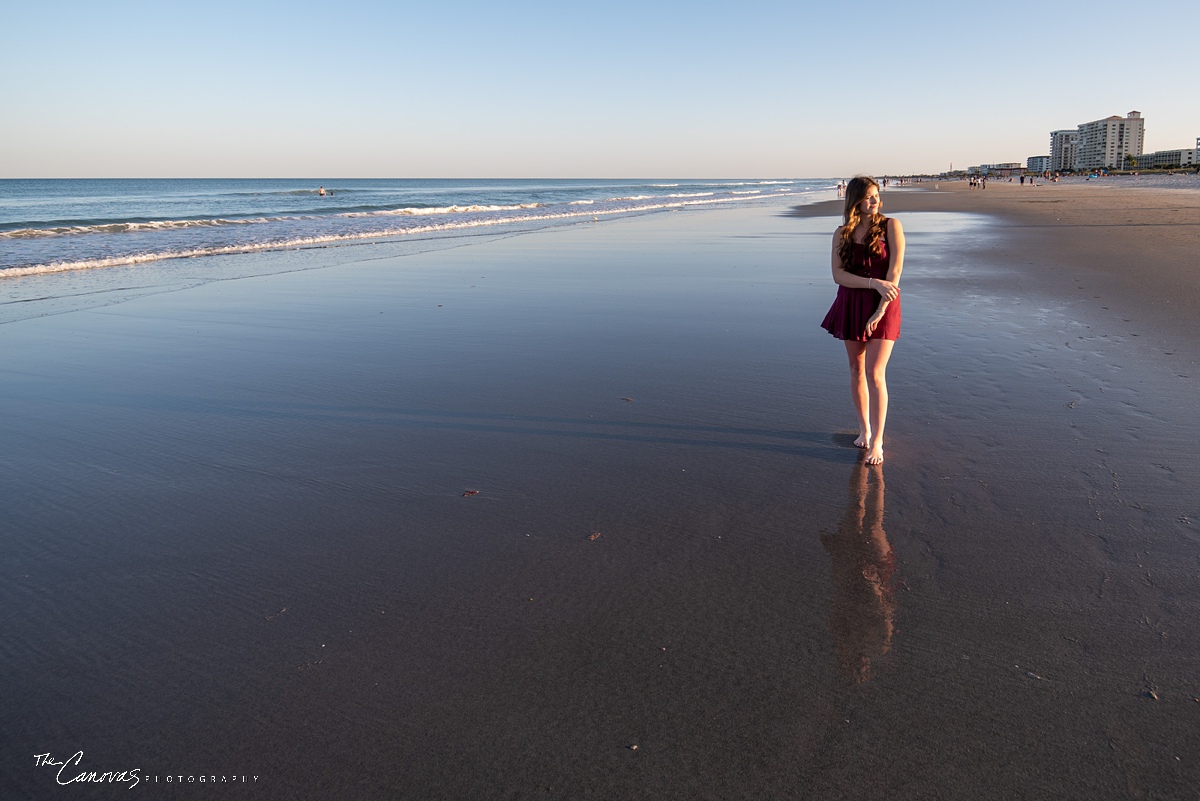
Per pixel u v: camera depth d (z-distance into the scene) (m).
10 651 2.37
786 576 2.73
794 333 6.87
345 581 2.75
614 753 1.91
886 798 1.75
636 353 6.20
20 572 2.84
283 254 14.34
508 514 3.28
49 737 2.00
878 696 2.09
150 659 2.32
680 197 62.22
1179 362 5.33
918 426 4.25
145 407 4.88
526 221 25.64
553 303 8.62
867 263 3.66
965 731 1.95
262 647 2.37
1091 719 1.98
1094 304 7.52
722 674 2.20
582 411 4.70
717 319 7.57
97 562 2.91
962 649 2.28
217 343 6.72
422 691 2.15
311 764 1.90
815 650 2.30
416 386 5.30
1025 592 2.57
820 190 95.62
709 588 2.66
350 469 3.80
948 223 20.41
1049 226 17.95
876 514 3.20
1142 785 1.77
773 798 1.76
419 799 1.79
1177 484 3.37
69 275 11.28
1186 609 2.44
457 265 12.37
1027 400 4.62
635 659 2.28
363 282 10.44
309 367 5.86
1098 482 3.42
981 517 3.13
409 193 78.25
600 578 2.74
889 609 2.50
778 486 3.51
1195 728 1.93
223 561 2.91
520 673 2.22
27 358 6.20
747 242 16.36
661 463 3.83
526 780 1.83
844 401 4.82
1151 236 14.11
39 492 3.56
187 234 19.11
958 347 5.99
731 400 4.88
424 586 2.71
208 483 3.65
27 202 51.34
